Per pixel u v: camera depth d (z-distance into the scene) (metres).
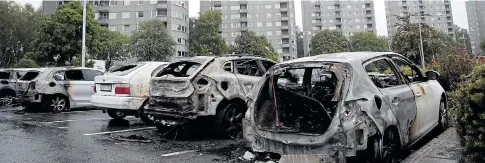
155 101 6.79
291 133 3.92
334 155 3.68
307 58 4.55
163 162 4.92
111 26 62.28
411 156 4.52
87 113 11.16
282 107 4.45
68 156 5.27
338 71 3.93
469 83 3.56
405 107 4.55
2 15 42.38
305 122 4.27
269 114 4.39
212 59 6.79
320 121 4.20
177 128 7.37
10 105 14.23
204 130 7.43
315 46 81.75
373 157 4.00
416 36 37.81
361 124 3.68
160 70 7.32
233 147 5.89
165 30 49.88
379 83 4.47
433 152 4.53
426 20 123.12
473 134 3.54
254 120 4.29
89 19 26.80
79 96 11.77
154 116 6.87
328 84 5.04
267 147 4.19
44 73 11.19
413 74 5.69
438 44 37.19
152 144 6.17
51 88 11.09
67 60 26.17
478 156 3.55
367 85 4.00
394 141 4.41
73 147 5.91
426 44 37.38
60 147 5.90
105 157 5.22
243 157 5.05
